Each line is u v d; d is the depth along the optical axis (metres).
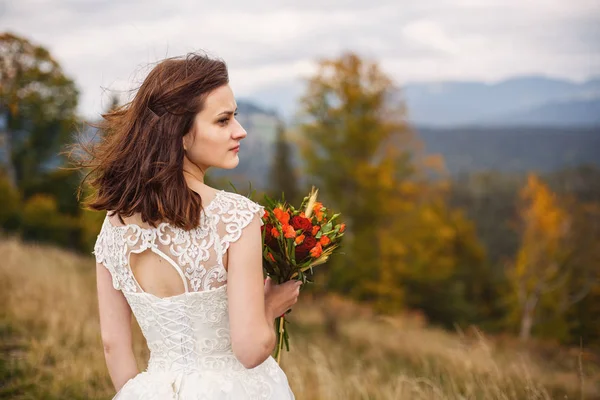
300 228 1.65
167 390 1.46
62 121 27.16
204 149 1.47
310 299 14.92
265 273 1.68
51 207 26.05
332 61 19.91
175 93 1.42
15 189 27.47
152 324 1.50
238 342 1.37
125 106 1.57
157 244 1.45
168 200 1.39
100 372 4.13
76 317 5.63
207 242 1.42
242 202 1.45
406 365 7.03
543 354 9.40
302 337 9.97
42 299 6.20
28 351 4.55
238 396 1.47
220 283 1.44
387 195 20.38
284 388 1.62
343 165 19.91
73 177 27.25
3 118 27.16
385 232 21.19
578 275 23.05
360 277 21.02
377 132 19.97
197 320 1.45
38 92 26.70
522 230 24.59
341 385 4.00
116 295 1.63
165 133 1.43
